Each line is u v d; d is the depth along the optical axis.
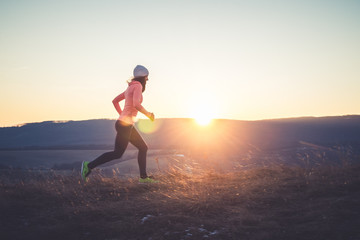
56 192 5.33
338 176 5.46
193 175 6.39
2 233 3.78
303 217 3.95
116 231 3.84
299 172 5.89
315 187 4.96
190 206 4.47
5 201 4.77
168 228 3.88
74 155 59.00
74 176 6.43
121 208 4.50
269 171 6.09
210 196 4.76
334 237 3.39
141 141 6.17
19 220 4.23
